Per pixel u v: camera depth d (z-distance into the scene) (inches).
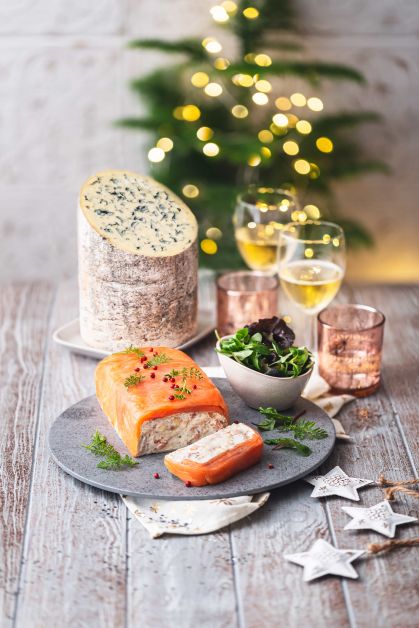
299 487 41.5
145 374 43.9
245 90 71.0
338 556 37.7
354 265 82.8
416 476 42.2
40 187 80.5
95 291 48.9
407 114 77.3
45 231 82.0
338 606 36.2
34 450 43.8
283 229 49.8
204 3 74.7
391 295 58.1
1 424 45.6
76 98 77.7
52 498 40.8
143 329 49.3
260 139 69.7
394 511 40.3
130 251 47.9
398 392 48.1
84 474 41.0
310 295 48.7
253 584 36.9
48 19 75.4
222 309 51.7
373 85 76.4
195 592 36.6
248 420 44.8
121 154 79.5
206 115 72.2
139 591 36.7
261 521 39.7
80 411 45.1
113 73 76.9
